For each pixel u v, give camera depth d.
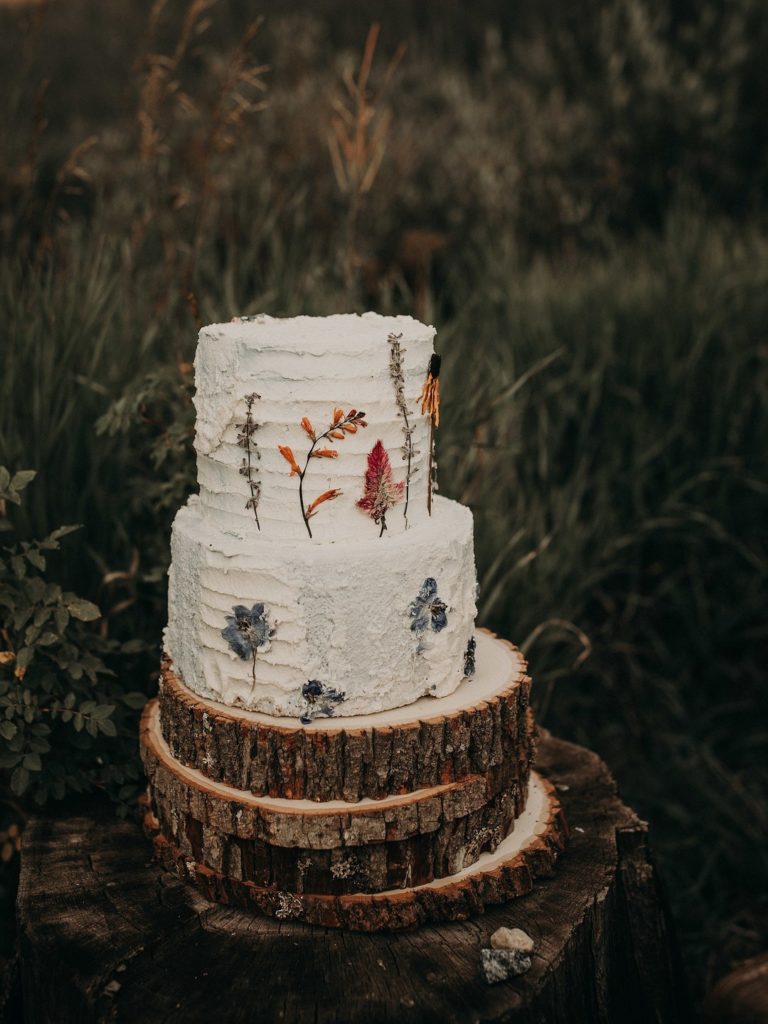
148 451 2.45
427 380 1.69
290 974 1.54
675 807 2.89
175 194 2.86
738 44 5.54
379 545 1.61
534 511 2.90
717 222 4.61
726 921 2.65
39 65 6.43
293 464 1.59
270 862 1.64
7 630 2.01
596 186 5.16
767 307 3.60
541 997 1.52
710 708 3.19
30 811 2.09
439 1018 1.45
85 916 1.65
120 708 2.06
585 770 2.17
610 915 1.77
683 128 5.25
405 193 4.84
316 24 6.48
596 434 3.45
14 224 2.80
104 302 2.44
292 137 4.61
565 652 2.85
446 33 7.18
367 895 1.64
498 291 3.80
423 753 1.62
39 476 2.15
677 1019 1.97
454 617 1.69
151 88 2.79
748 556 3.22
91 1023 1.47
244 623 1.61
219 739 1.65
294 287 2.94
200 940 1.61
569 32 6.45
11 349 2.29
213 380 1.64
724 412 3.40
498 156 5.10
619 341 3.60
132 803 1.98
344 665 1.61
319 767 1.60
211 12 6.96
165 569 2.19
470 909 1.65
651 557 3.41
